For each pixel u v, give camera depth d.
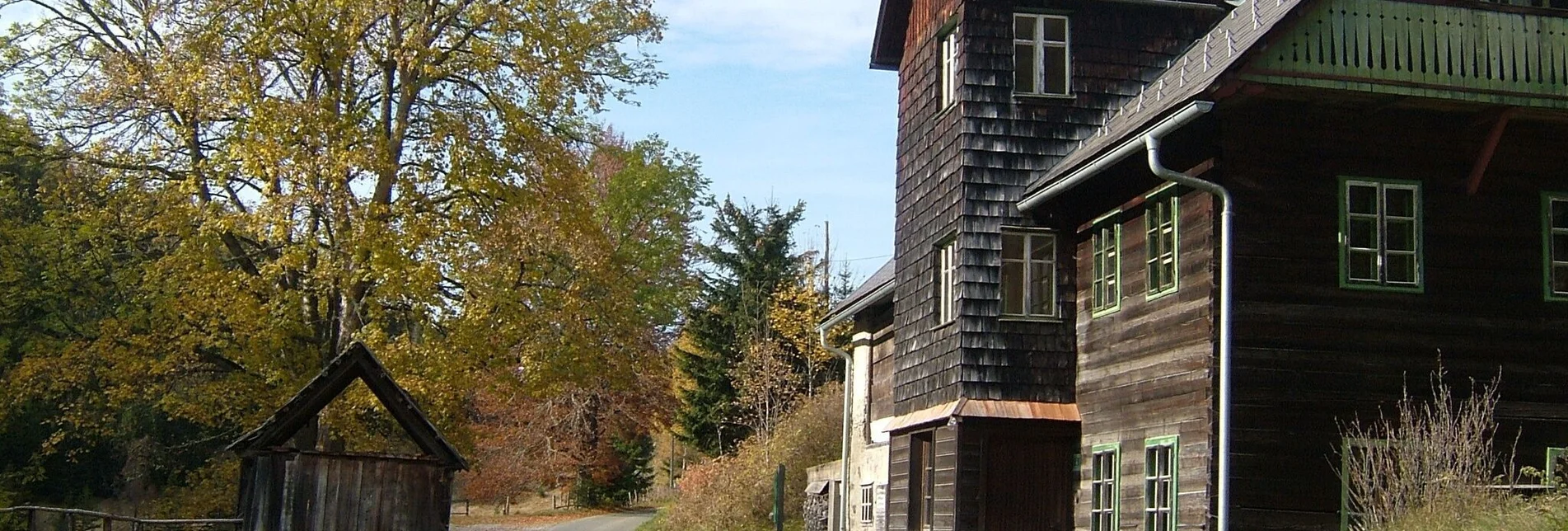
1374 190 16.34
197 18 22.41
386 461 16.08
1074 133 20.36
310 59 22.00
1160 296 17.23
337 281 21.83
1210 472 15.59
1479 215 16.50
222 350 23.73
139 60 23.05
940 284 21.09
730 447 47.66
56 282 24.80
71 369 22.94
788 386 45.34
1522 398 16.22
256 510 15.41
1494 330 16.30
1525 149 16.75
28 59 23.67
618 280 24.72
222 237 23.14
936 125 21.55
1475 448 15.11
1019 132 20.27
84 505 30.67
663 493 58.78
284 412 15.62
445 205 23.08
